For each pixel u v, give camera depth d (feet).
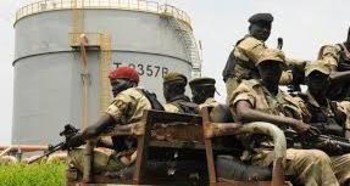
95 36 117.70
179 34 124.47
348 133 26.03
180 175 24.48
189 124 24.07
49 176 54.39
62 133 27.76
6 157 77.82
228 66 28.66
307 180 20.97
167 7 122.72
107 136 26.63
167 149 23.97
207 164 24.13
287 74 29.71
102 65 117.29
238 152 23.11
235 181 21.61
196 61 128.77
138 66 119.24
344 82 29.30
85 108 116.78
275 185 20.12
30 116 120.47
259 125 20.88
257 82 23.02
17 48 126.41
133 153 25.41
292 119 21.97
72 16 119.34
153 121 23.39
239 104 22.22
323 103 26.03
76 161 27.55
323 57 29.96
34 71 121.60
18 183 52.95
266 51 23.63
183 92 35.37
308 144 22.79
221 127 21.98
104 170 26.16
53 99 118.52
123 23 119.55
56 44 119.65
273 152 21.03
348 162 23.44
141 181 23.26
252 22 29.14
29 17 123.95
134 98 26.96
